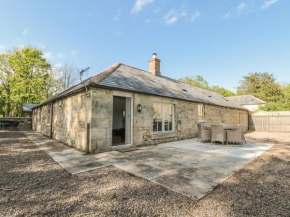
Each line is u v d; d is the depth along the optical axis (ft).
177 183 10.30
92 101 19.04
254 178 11.28
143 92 23.95
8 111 81.41
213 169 13.17
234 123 51.57
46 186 9.90
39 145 24.40
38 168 13.39
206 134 27.53
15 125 53.93
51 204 7.84
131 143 22.98
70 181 10.69
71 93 23.08
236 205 7.76
